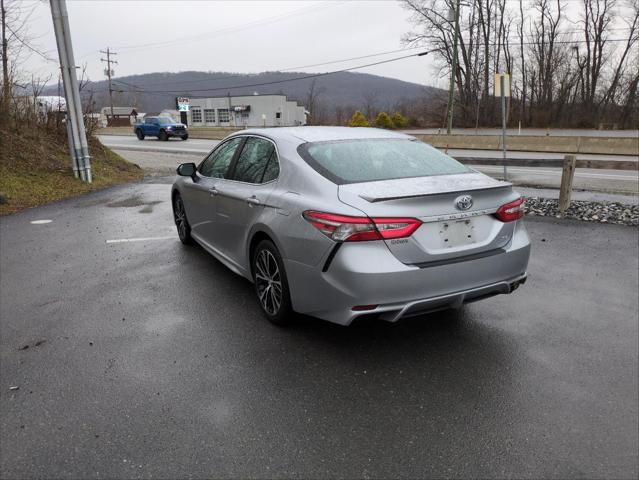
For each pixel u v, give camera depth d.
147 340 3.74
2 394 3.03
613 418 2.81
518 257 3.52
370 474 2.38
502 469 2.42
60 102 14.11
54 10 10.95
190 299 4.52
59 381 3.18
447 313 4.20
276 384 3.13
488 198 3.40
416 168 3.75
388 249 3.07
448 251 3.22
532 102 51.53
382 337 3.76
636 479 2.37
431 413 2.85
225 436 2.64
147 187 11.53
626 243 6.32
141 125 32.72
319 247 3.22
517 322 4.03
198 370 3.30
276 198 3.70
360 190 3.25
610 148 21.27
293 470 2.40
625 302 4.44
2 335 3.84
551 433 2.68
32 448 2.55
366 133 4.34
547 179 12.45
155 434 2.66
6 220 8.12
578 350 3.57
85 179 11.75
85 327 3.97
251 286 4.84
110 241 6.60
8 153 11.58
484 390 3.07
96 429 2.70
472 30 48.97
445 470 2.41
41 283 5.00
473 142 25.28
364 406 2.91
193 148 23.77
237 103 80.44
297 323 3.96
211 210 4.94
